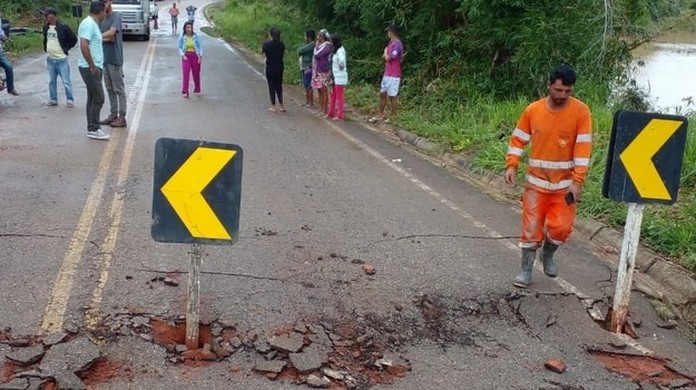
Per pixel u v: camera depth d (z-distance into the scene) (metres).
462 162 9.22
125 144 9.09
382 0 13.97
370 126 11.95
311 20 21.39
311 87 13.46
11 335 3.95
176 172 3.62
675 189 4.48
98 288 4.64
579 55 11.62
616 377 4.05
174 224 3.68
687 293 5.31
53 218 5.99
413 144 10.55
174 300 4.56
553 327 4.63
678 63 23.98
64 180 7.21
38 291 4.54
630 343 4.50
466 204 7.36
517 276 5.17
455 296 4.95
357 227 6.32
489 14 11.73
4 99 12.42
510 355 4.23
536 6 11.59
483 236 6.28
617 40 12.09
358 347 4.18
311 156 9.18
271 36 12.38
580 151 4.85
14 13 29.58
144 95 13.72
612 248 6.21
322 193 7.39
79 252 5.24
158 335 4.12
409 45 14.13
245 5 44.12
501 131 9.96
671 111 12.27
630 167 4.41
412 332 4.43
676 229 6.10
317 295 4.80
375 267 5.38
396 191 7.71
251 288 4.82
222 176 3.68
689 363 4.29
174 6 35.75
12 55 20.12
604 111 9.98
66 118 10.77
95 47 9.02
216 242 3.73
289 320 4.40
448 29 13.23
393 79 11.88
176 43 27.84
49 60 11.64
